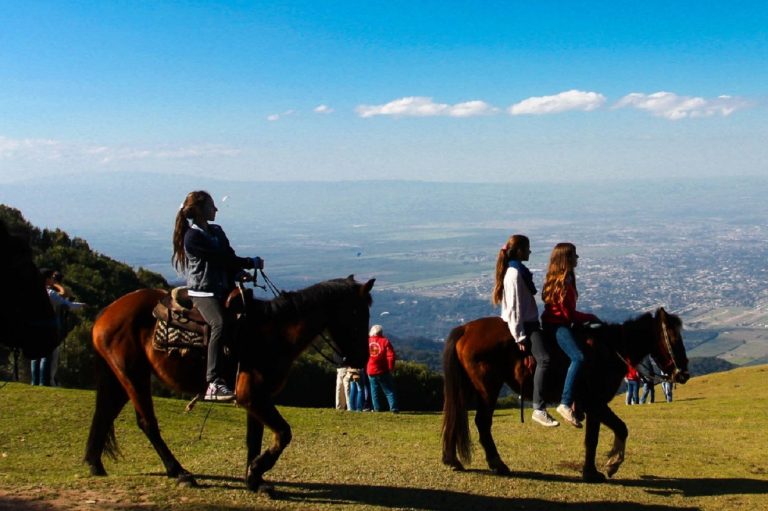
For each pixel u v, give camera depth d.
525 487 8.30
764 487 8.73
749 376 30.09
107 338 7.61
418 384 23.86
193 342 7.25
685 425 14.35
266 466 7.29
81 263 30.02
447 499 7.62
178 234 7.42
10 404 11.91
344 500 7.31
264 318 7.34
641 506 7.77
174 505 6.59
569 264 8.70
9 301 5.05
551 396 8.62
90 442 7.77
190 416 12.62
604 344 8.81
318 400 24.12
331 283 7.65
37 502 6.39
